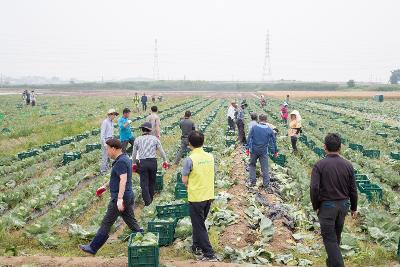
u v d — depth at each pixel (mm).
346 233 10289
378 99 76250
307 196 13781
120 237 11008
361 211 12328
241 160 20562
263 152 15352
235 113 28953
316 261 9477
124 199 9266
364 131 32188
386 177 17469
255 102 68188
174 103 64500
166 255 9641
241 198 14039
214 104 63375
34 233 11102
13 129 32781
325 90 136875
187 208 11602
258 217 11828
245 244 10383
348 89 133000
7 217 12023
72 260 9125
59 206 14281
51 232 11125
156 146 12914
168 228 10188
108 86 148500
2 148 25516
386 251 9680
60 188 15828
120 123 18000
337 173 7633
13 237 10898
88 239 10938
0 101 68375
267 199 14094
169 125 35250
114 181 9242
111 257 9578
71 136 30438
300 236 10883
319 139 28891
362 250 9648
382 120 42500
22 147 25984
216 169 18438
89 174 18047
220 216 11656
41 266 8867
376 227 10992
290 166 19016
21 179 17844
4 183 17047
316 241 10812
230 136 28156
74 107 57562
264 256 9617
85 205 13711
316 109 56531
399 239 9312
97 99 76438
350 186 7746
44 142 27547
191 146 9383
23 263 9016
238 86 147500
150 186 13094
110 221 9367
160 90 136250
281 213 12391
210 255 9391
